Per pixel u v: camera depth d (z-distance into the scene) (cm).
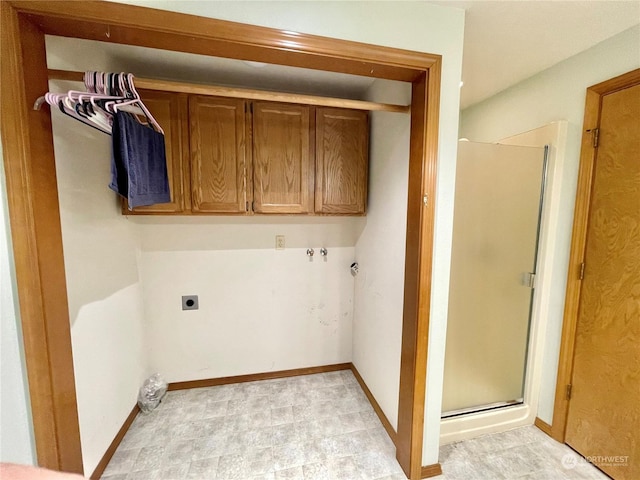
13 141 91
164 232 207
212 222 214
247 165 185
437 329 140
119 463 153
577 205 157
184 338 218
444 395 176
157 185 148
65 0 90
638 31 131
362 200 205
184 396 212
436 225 133
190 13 100
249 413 194
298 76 182
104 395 150
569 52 155
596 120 148
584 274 157
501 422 178
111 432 157
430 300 137
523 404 186
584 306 157
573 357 163
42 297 99
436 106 125
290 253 231
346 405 204
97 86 107
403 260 157
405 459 147
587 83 152
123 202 170
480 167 164
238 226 219
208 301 219
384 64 119
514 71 177
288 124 188
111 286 159
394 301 168
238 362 230
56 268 106
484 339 178
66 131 121
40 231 98
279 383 231
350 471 149
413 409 139
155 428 179
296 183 193
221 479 145
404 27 119
